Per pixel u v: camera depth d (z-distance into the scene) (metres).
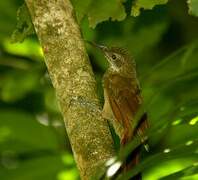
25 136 12.64
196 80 13.60
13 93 15.93
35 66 15.68
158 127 6.92
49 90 15.34
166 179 7.21
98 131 8.34
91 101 8.56
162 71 13.45
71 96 8.63
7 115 12.58
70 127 8.49
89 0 10.34
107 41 15.52
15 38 10.62
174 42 16.47
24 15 10.41
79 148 8.28
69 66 8.82
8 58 15.79
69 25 9.13
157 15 15.60
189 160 11.75
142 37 15.58
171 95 13.51
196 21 16.33
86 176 8.02
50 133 12.71
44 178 12.03
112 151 8.18
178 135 12.01
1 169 11.88
